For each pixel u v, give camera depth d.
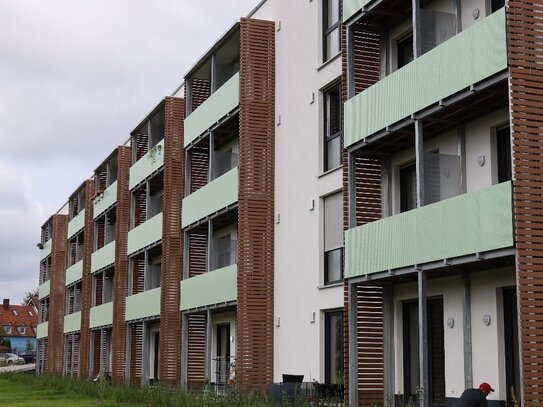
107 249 44.06
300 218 23.67
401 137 18.77
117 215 41.94
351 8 19.89
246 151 25.33
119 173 41.94
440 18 18.08
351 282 19.23
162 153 34.62
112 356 40.78
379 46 20.58
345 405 18.84
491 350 16.52
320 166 22.91
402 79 17.53
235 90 26.12
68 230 57.66
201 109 29.36
